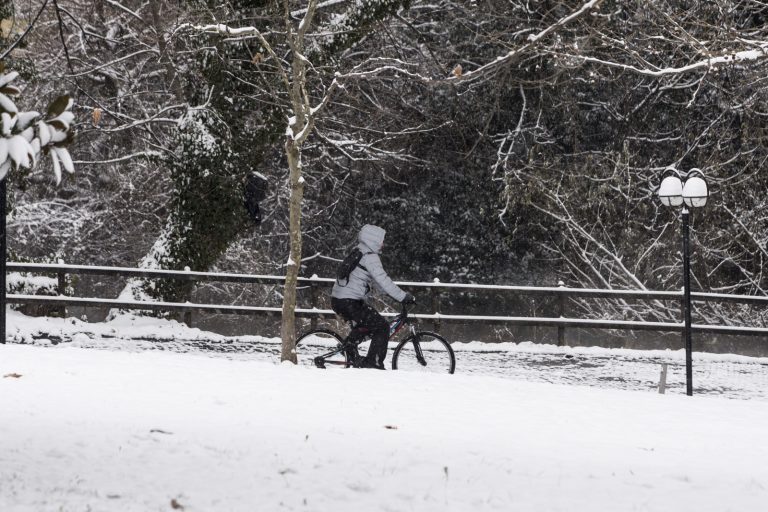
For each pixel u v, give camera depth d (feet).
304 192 176.35
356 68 118.73
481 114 160.45
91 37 157.99
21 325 99.40
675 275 155.63
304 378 64.23
